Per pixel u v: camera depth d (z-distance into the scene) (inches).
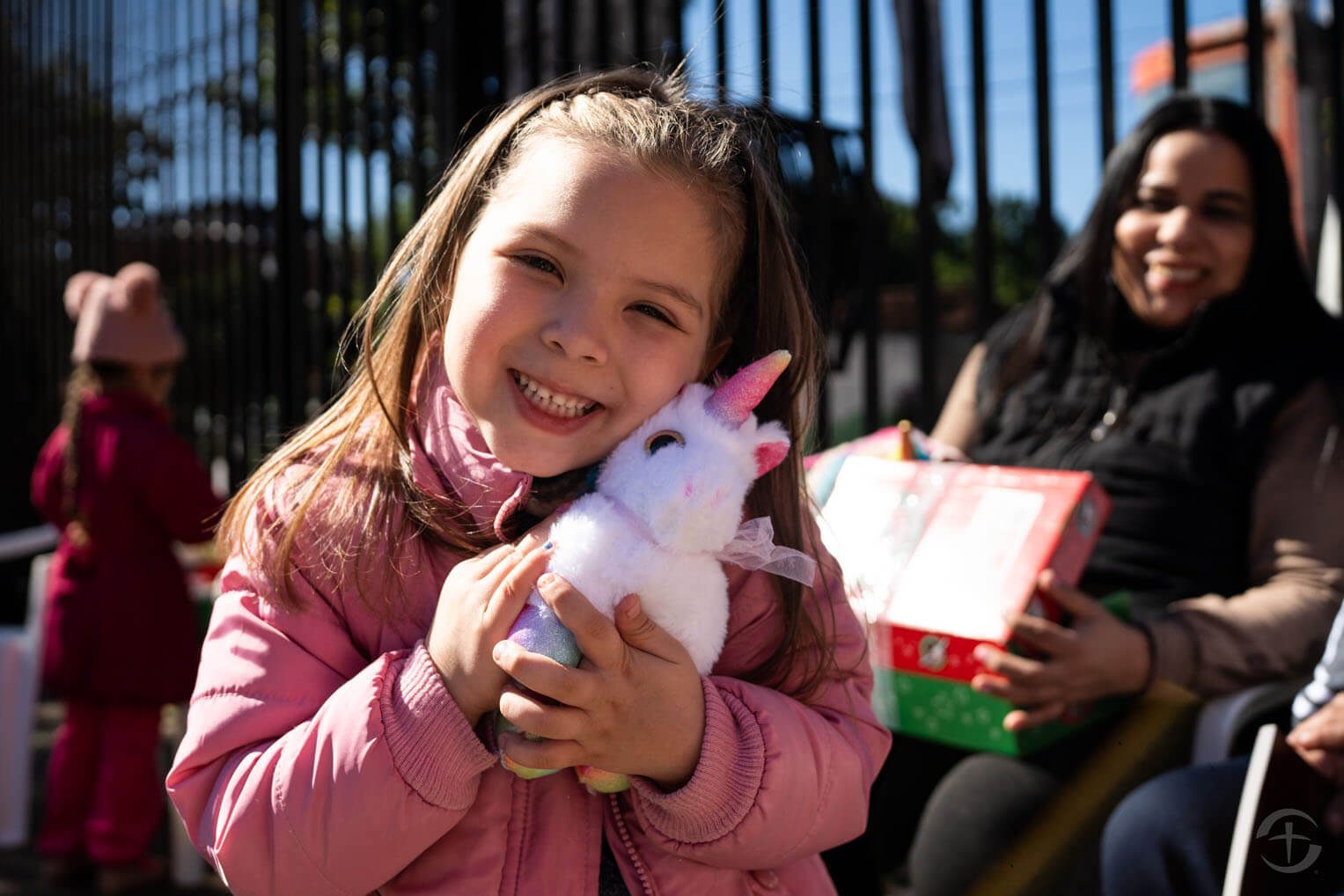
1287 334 72.7
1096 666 61.2
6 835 141.4
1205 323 71.9
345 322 132.1
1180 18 81.7
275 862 38.2
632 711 37.3
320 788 37.6
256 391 148.0
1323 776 54.0
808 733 42.6
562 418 39.8
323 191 135.6
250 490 45.7
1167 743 64.2
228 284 155.8
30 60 219.1
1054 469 75.1
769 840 41.0
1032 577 62.9
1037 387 80.4
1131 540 70.2
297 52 139.0
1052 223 85.7
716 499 38.2
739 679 44.9
